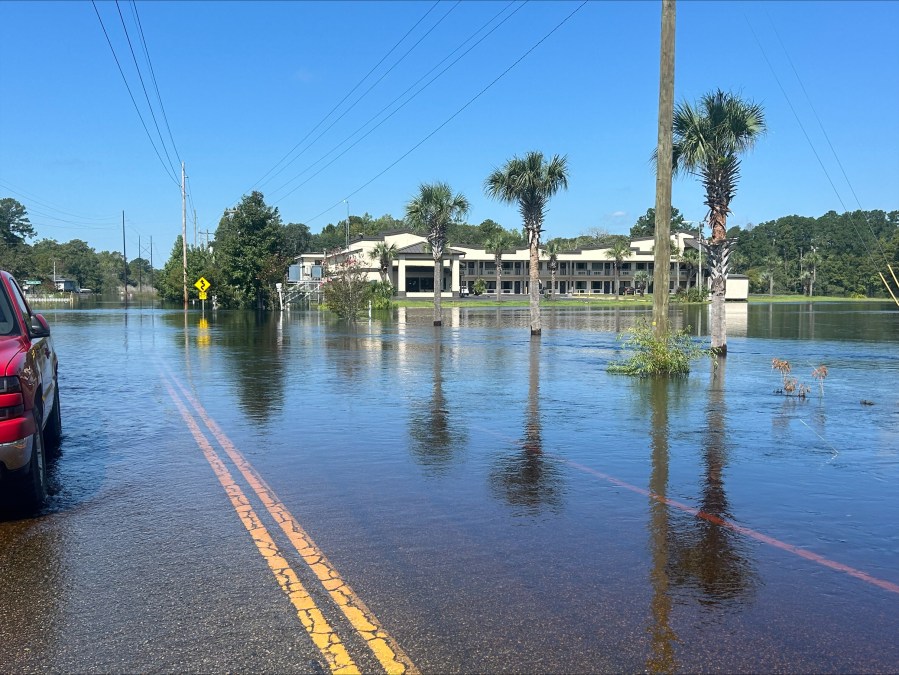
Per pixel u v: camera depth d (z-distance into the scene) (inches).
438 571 184.2
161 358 783.7
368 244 3863.2
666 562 191.3
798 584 177.5
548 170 1105.4
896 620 158.1
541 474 285.9
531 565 188.5
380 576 180.9
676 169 757.3
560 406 457.7
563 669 135.6
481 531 216.2
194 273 2719.0
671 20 600.1
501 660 138.9
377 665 137.4
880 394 524.7
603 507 241.8
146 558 193.9
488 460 309.6
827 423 402.9
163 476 283.3
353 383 571.5
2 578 180.1
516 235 5315.0
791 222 6939.0
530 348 927.0
